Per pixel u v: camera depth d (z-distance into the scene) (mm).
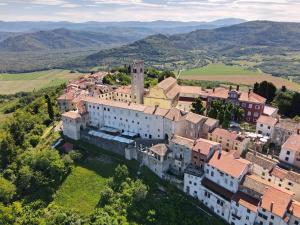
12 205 112625
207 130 126188
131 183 115062
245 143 119250
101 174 122875
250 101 147125
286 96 169750
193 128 124000
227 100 153375
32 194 118438
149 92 154875
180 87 177000
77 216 105812
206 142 110938
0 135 150500
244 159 108562
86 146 138375
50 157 125062
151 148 118562
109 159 129375
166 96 148000
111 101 146125
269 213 89062
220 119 138000
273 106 168500
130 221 103438
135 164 124125
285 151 112188
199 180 105562
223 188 101875
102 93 176750
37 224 105000
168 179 114750
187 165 114062
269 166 104000
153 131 133875
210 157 107875
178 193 110875
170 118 125875
